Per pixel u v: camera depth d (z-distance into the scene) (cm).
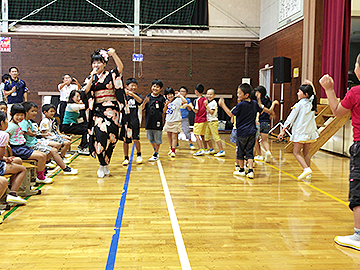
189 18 1036
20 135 370
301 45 793
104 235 247
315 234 255
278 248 230
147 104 543
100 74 420
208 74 1063
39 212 295
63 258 210
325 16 705
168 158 576
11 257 211
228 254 220
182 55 1052
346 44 675
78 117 596
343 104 233
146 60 1044
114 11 1020
